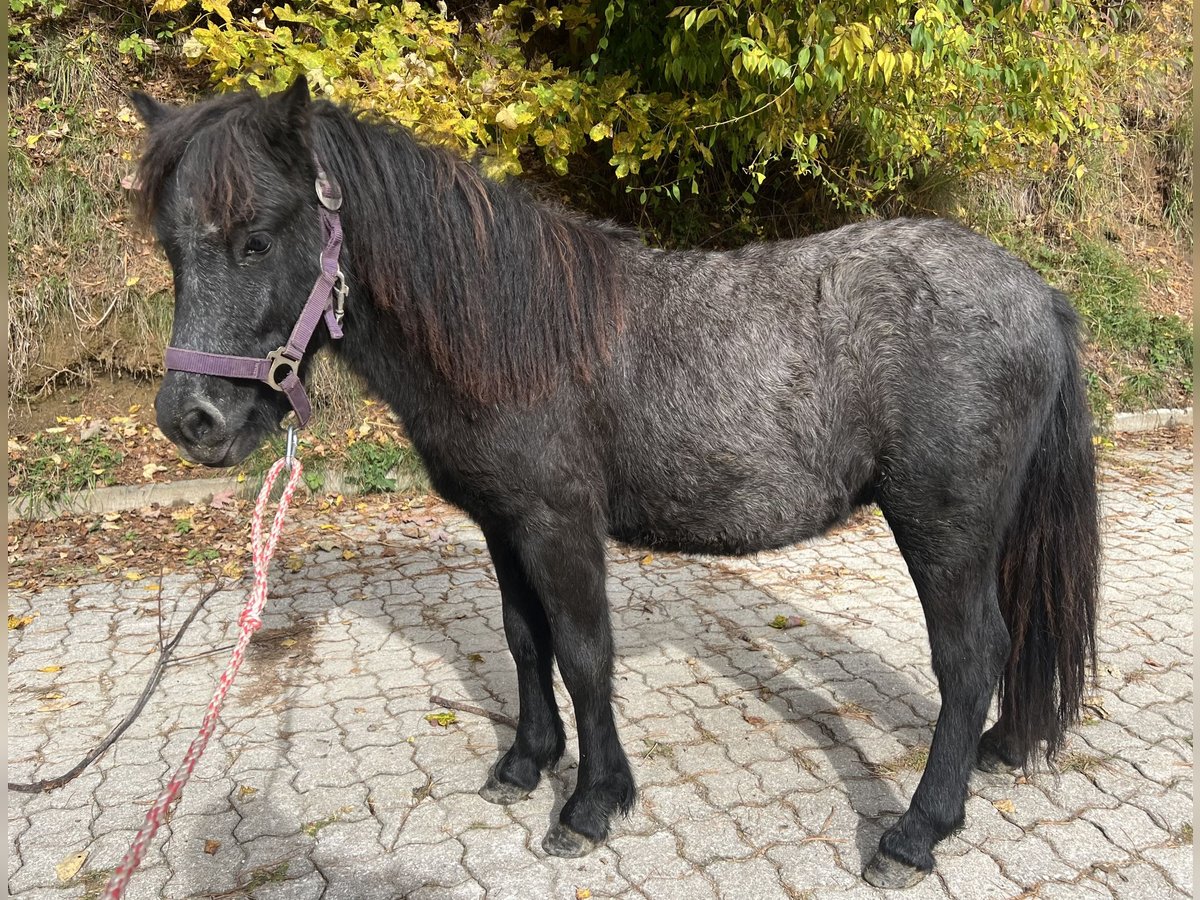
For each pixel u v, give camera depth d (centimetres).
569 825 229
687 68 471
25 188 541
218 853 235
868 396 213
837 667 333
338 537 482
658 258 231
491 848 234
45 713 310
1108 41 707
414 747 285
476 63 495
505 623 254
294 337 188
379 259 200
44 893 222
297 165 184
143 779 270
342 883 222
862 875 219
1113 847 227
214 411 181
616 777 235
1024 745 242
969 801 247
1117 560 427
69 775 256
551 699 262
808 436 214
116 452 523
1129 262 769
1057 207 768
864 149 580
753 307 217
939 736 221
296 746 287
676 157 600
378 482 540
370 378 219
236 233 177
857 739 282
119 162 564
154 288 566
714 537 225
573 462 214
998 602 244
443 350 203
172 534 479
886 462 217
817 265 220
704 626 373
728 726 293
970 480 212
